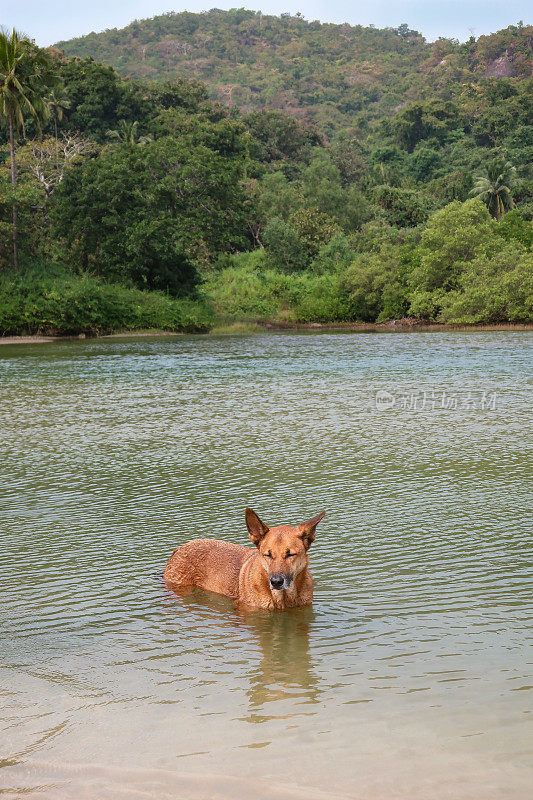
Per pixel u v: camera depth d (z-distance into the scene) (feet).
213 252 206.90
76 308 169.58
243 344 141.79
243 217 197.67
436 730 13.30
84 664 16.47
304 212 266.98
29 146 236.63
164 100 337.72
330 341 147.13
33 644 17.61
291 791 11.62
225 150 285.23
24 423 52.95
